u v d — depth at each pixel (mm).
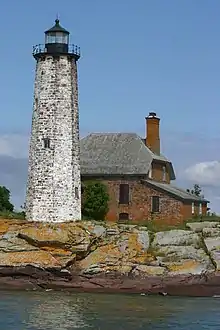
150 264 71375
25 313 53250
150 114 95938
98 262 71062
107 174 88750
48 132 78000
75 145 79250
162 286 69188
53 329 46625
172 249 73312
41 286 70000
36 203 77375
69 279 70500
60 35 79188
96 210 85750
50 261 70312
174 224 84188
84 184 87562
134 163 89312
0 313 53156
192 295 68750
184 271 70250
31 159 78812
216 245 74062
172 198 86188
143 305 59375
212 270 70812
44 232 72250
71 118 78875
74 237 71938
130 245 73375
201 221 83312
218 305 60406
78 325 48312
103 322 49656
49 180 77438
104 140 93812
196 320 51500
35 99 79438
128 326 48250
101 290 69438
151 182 87938
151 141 95438
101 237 74000
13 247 71438
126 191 88188
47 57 78875
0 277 70562
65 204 77438
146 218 86938
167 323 49938
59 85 78438
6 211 85562
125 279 69875
